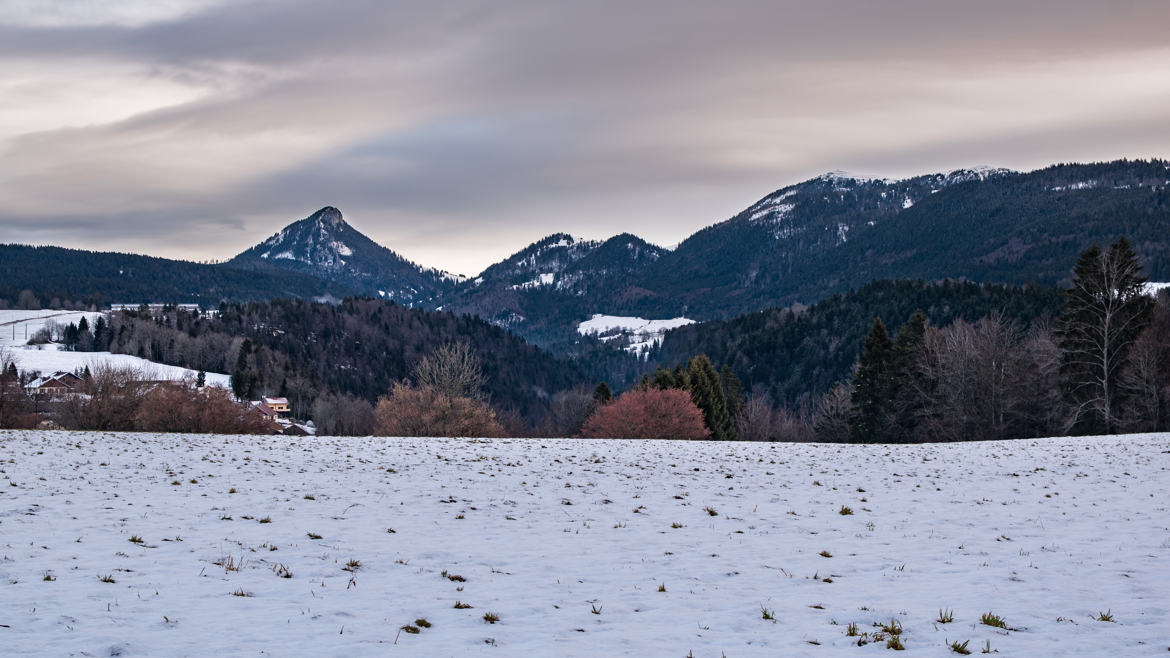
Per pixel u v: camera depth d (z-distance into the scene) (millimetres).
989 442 43062
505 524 17438
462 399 66125
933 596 12133
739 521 18359
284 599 11109
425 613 10727
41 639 8930
